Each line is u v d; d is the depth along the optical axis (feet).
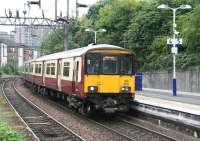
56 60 101.45
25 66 192.44
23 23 183.01
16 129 61.62
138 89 147.54
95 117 79.25
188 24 151.33
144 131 62.49
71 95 84.07
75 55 80.89
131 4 228.02
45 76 118.93
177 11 189.98
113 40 225.76
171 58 166.71
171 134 60.34
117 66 76.38
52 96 117.29
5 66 451.53
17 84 217.97
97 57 75.41
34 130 62.03
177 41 129.49
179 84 154.81
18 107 97.19
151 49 192.34
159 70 172.76
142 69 190.60
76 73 79.25
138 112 79.51
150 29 194.70
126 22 225.15
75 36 268.62
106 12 242.58
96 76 75.25
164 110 68.39
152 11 195.93
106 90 75.56
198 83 142.31
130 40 199.82
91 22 267.80
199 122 58.18
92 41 251.80
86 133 60.39
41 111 86.12
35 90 146.20
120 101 76.64
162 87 166.91
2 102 108.17
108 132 61.26
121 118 78.28
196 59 152.25
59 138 55.31
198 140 55.31
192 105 86.17
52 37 294.87
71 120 74.69
